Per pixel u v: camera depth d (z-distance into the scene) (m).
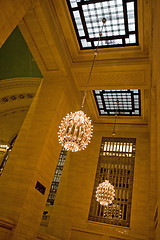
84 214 12.13
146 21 8.75
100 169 13.46
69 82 11.30
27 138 9.70
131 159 13.25
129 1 8.68
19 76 13.51
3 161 16.47
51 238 9.34
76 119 7.53
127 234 10.94
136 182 12.32
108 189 10.03
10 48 12.38
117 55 10.54
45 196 9.27
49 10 9.12
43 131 9.67
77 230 11.66
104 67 10.70
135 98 12.78
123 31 9.76
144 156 13.09
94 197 12.63
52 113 10.10
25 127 10.54
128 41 10.07
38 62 11.02
